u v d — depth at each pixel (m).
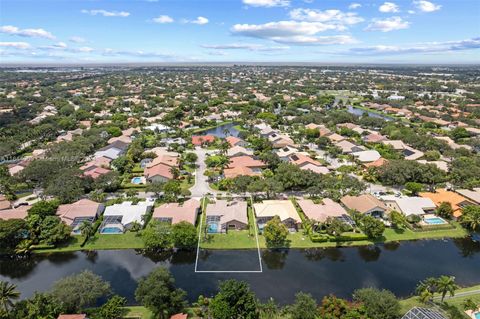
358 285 82.50
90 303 73.81
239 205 115.12
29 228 96.62
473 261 93.25
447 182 142.88
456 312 70.50
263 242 99.50
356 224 108.12
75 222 104.44
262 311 68.31
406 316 61.84
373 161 166.00
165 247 94.56
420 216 112.94
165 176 141.12
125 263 90.62
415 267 90.00
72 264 90.19
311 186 131.88
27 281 84.00
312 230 102.94
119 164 154.50
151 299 67.25
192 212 109.50
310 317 65.12
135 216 108.31
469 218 104.50
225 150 180.00
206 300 73.44
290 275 85.88
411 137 197.00
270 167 160.00
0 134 197.62
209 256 93.31
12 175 135.38
